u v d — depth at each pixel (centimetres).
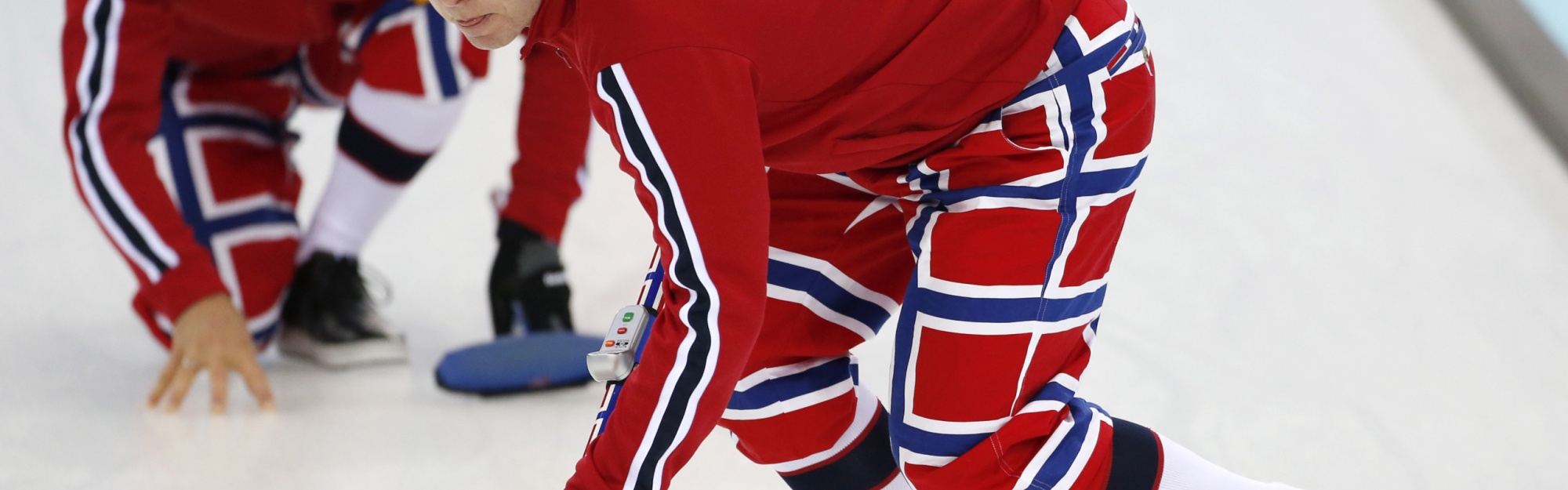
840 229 143
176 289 201
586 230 288
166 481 182
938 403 127
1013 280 124
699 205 103
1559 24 337
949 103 123
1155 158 317
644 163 104
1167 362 222
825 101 118
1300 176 305
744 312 107
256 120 229
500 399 213
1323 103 347
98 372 219
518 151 230
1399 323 237
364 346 227
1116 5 130
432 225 289
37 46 376
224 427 200
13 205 288
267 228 225
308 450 193
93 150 195
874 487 146
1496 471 187
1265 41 389
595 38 104
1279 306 244
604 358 122
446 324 244
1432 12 402
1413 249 269
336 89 236
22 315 240
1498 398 210
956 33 120
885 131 124
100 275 259
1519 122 335
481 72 224
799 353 142
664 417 110
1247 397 210
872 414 145
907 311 129
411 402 212
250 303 221
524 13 111
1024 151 124
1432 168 310
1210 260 265
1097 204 128
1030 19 123
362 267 259
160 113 206
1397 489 182
